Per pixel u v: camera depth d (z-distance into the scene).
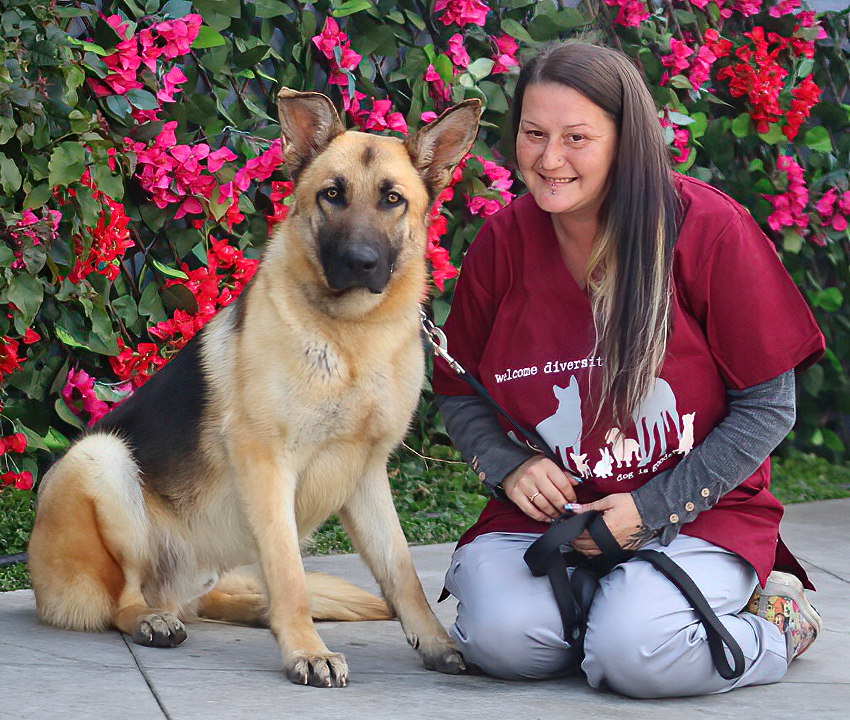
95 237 4.51
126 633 3.30
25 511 4.68
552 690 2.80
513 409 3.02
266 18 5.13
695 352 2.86
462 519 5.11
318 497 3.23
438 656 2.97
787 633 2.94
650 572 2.76
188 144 4.91
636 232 2.77
